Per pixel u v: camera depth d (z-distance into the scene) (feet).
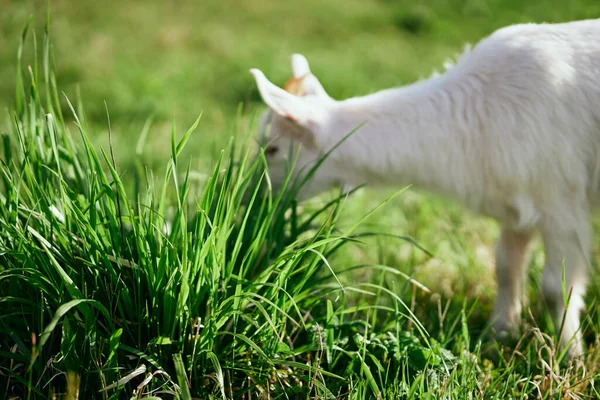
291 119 10.09
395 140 10.27
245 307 8.13
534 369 9.05
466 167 10.23
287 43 25.72
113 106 19.71
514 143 9.77
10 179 8.13
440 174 10.36
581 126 9.77
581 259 10.13
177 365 7.14
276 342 8.02
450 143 10.18
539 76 9.77
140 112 19.52
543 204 9.99
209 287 7.74
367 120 10.36
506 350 9.61
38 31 24.49
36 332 7.94
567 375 8.09
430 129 10.21
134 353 7.59
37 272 7.38
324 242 7.75
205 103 20.61
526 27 10.37
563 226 9.99
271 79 21.62
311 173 9.49
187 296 7.61
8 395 7.81
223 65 23.29
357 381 7.91
